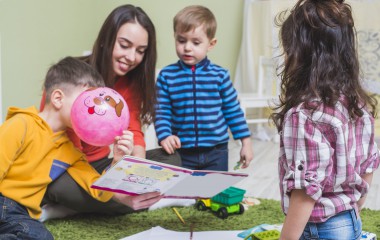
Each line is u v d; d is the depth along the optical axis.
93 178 1.40
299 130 0.94
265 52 2.97
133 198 1.33
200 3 3.08
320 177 0.93
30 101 2.30
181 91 1.76
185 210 1.67
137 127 1.62
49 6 2.37
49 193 1.45
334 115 0.94
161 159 1.69
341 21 0.97
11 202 1.26
